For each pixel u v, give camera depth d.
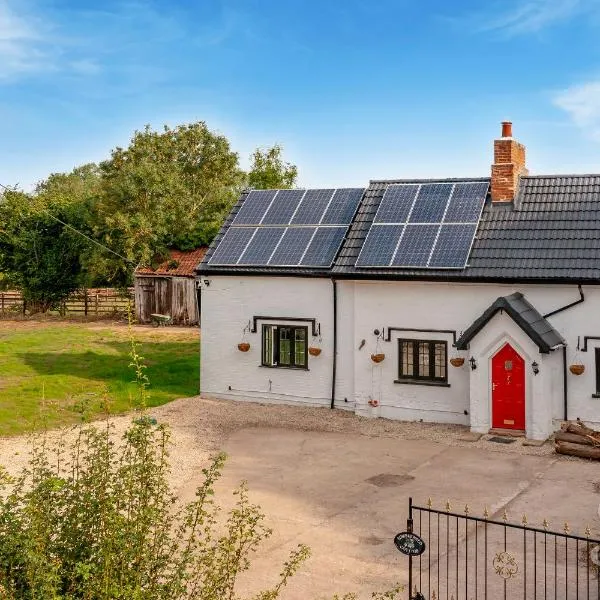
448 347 21.30
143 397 9.42
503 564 11.52
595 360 19.50
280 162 55.28
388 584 11.48
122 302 45.72
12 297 48.12
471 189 22.88
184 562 8.05
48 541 7.80
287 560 12.35
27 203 46.06
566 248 20.19
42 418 13.91
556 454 18.20
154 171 45.09
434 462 17.86
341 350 23.22
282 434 20.72
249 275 24.23
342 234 24.00
